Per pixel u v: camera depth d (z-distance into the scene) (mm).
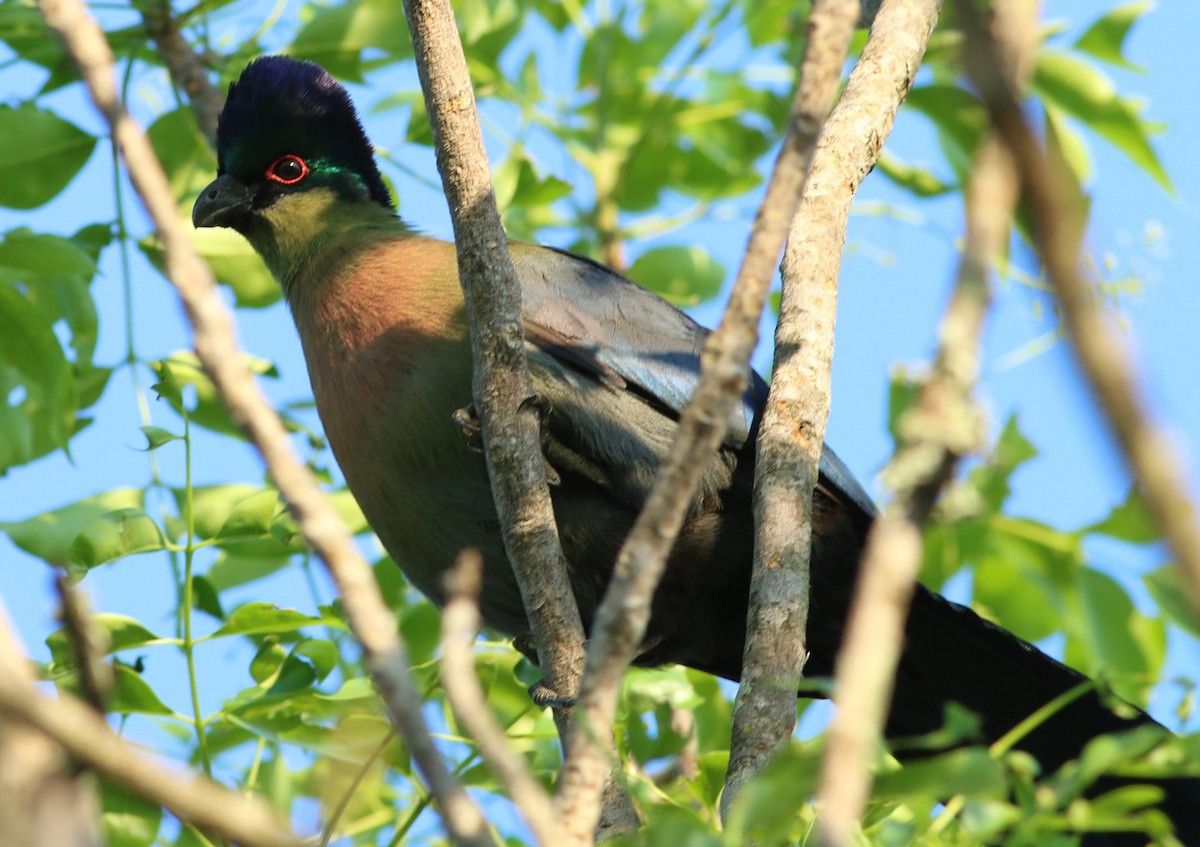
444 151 6438
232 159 9750
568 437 8539
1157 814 4746
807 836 4781
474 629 8008
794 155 4496
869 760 3609
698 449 4230
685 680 7781
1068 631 9125
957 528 8727
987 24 2561
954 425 3123
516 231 11352
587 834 3988
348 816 7688
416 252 9055
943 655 8742
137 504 8250
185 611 7438
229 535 7730
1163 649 8492
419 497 8594
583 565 8617
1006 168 2576
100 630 7223
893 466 3176
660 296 9352
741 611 8820
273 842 2986
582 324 8734
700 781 6836
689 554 8547
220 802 2971
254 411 3818
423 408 8469
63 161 9562
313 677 7754
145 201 3982
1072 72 9641
